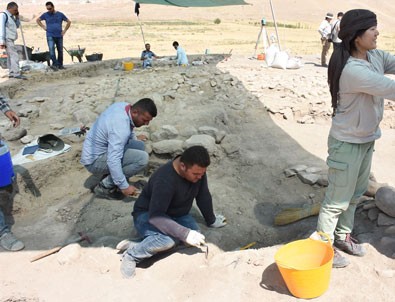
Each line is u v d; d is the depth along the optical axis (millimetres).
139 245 3188
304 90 7316
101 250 3436
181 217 3533
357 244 3238
